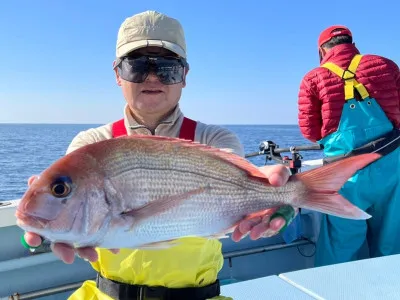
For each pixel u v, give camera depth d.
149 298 0.67
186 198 0.58
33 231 0.52
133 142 0.56
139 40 0.72
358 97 1.31
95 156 0.54
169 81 0.73
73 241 0.52
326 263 1.36
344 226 1.33
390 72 1.32
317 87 1.36
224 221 0.60
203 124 0.79
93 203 0.53
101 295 0.69
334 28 1.42
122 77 0.74
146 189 0.56
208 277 0.69
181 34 0.76
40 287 1.12
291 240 1.40
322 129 1.37
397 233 1.36
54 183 0.51
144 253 0.66
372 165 1.27
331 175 0.62
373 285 0.92
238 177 0.61
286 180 0.61
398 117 1.33
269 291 0.90
